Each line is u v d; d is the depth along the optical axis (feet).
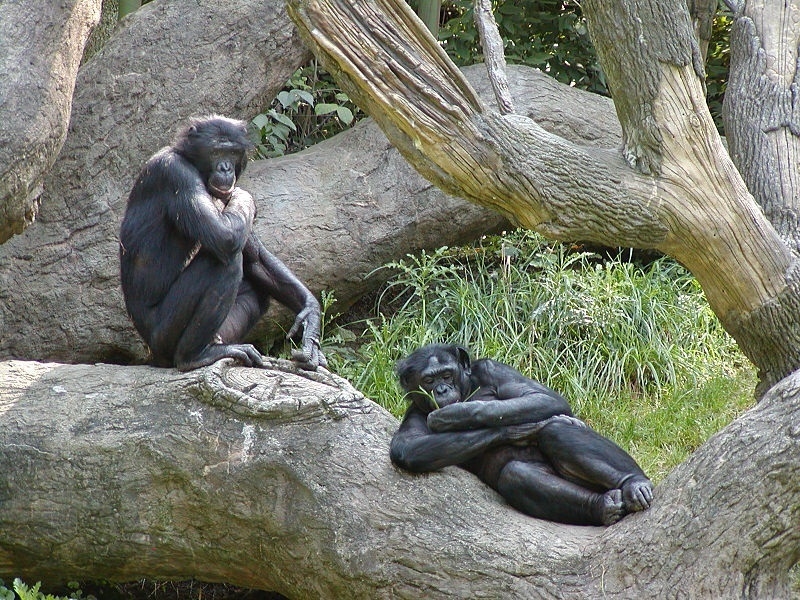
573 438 33.35
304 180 57.11
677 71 35.45
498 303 55.98
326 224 55.83
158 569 36.42
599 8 35.58
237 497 34.30
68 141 53.31
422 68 33.35
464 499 32.94
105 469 35.53
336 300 57.62
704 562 29.12
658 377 52.95
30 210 39.83
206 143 39.50
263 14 56.85
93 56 57.82
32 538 36.32
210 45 56.13
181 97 55.16
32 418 36.78
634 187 35.47
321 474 33.50
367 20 32.68
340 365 54.13
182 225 38.63
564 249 61.72
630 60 35.45
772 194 42.34
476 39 69.10
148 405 36.29
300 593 34.01
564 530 32.09
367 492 33.04
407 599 31.68
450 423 33.37
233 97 56.29
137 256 39.93
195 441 34.96
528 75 60.18
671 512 29.81
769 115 44.21
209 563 35.63
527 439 34.60
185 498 34.96
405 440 33.53
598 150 36.37
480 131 34.19
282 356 56.08
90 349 51.67
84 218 52.54
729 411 50.21
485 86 59.21
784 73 45.19
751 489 28.78
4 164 37.37
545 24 72.23
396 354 54.34
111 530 35.60
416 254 58.70
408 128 33.86
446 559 31.48
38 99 38.68
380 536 32.30
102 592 41.27
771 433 28.89
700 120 35.68
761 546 28.84
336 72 33.99
